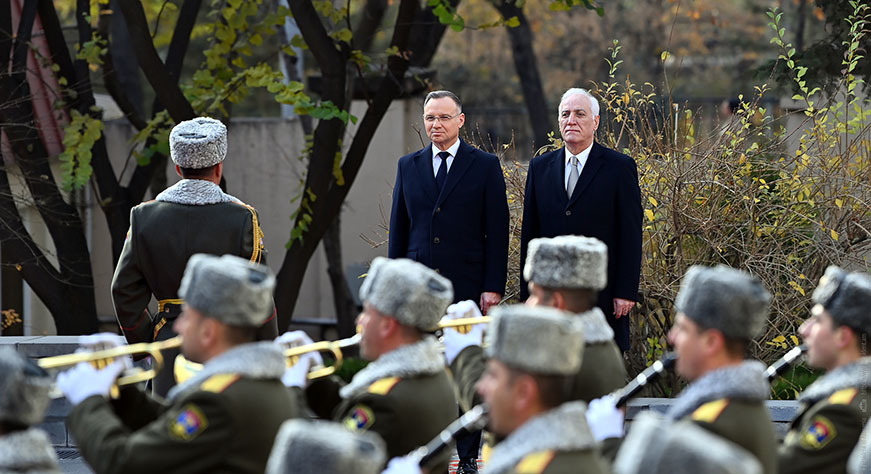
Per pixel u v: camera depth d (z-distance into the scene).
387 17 45.19
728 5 50.03
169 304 11.34
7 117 18.39
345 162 19.25
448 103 12.75
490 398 6.29
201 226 11.27
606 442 7.45
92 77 26.23
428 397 7.80
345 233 27.17
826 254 14.43
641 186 14.69
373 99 19.03
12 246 18.31
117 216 20.20
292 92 17.19
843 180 14.66
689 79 50.88
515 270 15.09
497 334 6.23
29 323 25.42
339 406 8.59
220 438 7.05
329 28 22.44
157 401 8.45
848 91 15.15
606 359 8.70
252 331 7.41
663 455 4.51
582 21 48.03
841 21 17.52
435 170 12.94
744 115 15.26
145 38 17.92
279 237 27.97
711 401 6.93
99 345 8.18
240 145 28.00
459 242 12.69
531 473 5.86
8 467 6.20
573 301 8.67
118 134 27.88
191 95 19.33
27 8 18.67
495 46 49.34
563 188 12.66
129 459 7.14
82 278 19.36
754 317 7.02
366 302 7.90
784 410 12.63
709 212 14.52
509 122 36.62
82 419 7.52
